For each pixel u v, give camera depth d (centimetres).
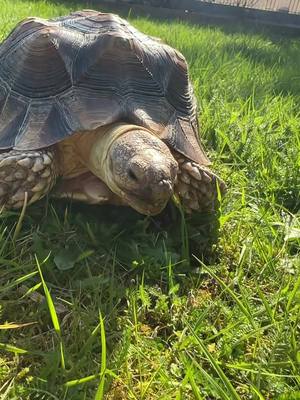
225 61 76
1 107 31
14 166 29
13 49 34
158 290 27
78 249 28
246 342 25
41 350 23
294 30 173
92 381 21
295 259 31
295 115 57
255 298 28
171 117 31
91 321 24
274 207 37
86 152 30
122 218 31
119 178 26
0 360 22
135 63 31
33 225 29
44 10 107
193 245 31
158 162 25
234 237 32
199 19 171
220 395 20
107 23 33
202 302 27
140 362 23
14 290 25
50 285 26
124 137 27
